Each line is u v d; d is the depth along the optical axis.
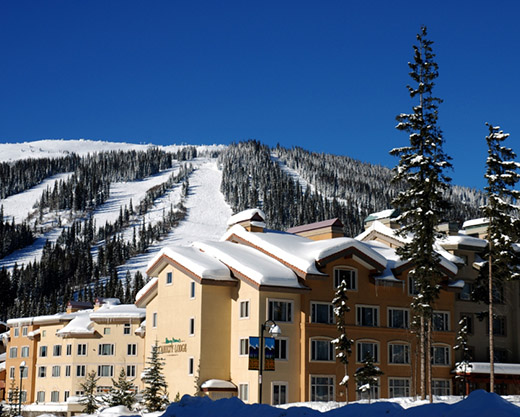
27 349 97.19
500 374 64.75
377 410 16.91
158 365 57.94
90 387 69.06
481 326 70.00
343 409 17.67
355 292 62.47
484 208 55.72
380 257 63.41
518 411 14.37
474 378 63.88
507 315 71.38
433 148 54.22
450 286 66.38
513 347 70.81
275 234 67.56
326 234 71.12
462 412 14.74
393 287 64.62
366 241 75.62
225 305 60.22
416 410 15.86
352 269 62.81
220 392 57.31
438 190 54.09
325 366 58.84
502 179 55.12
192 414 20.59
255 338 52.72
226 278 59.69
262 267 59.03
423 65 55.59
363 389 55.59
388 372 62.09
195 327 59.56
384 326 63.22
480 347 69.38
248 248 64.94
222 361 59.16
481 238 76.88
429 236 52.88
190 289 61.22
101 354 86.88
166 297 64.06
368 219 80.19
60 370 89.19
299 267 59.22
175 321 62.41
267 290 57.16
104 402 61.69
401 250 54.69
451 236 70.75
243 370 57.59
